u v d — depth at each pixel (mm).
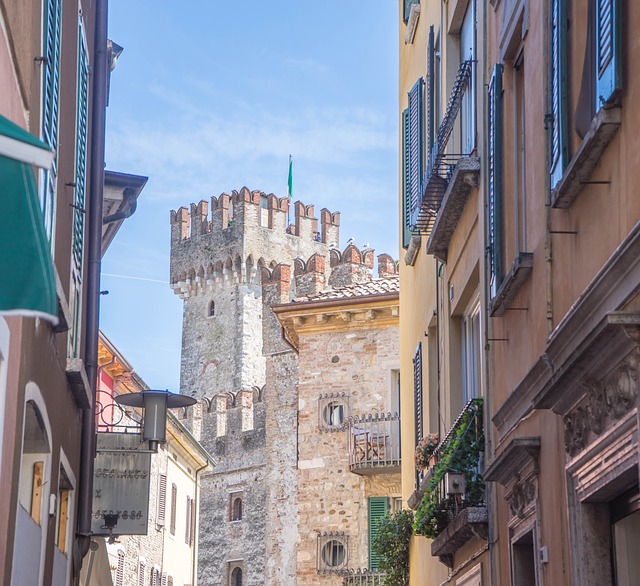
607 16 7195
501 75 10891
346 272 56531
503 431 11148
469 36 14375
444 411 14852
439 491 13258
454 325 14531
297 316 36531
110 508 16125
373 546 19578
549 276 9148
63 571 12484
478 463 12289
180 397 15914
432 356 16641
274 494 49500
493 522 11633
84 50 13070
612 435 7348
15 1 7457
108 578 17297
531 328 9930
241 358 89812
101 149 14586
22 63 7824
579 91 8039
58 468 11227
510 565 10875
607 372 7340
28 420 9750
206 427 63938
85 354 14188
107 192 17094
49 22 9281
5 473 7781
